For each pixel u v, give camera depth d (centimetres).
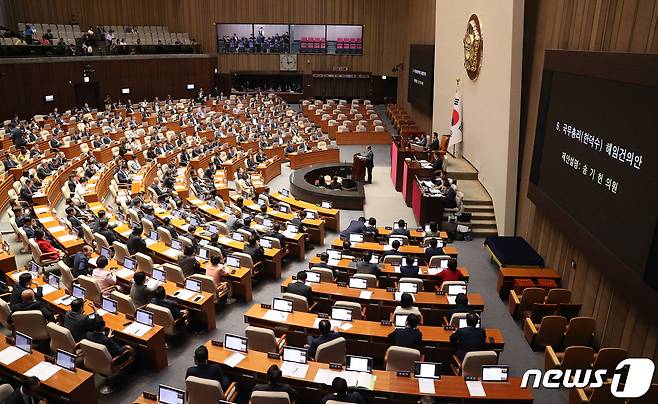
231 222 1530
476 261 1502
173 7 4334
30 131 2594
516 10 1418
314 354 848
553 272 1254
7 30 3306
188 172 2270
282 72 4447
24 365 788
